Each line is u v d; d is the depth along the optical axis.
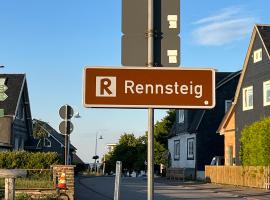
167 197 23.30
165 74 5.07
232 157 38.59
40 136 64.50
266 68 33.31
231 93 45.56
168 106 5.05
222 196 24.22
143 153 79.19
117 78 5.05
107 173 83.12
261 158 29.23
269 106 32.72
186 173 45.34
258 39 34.56
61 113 17.16
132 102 5.04
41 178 20.12
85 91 5.03
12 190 11.72
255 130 30.22
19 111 48.06
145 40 5.12
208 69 5.09
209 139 45.12
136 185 33.00
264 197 23.61
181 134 49.16
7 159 27.56
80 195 24.03
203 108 5.06
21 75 48.88
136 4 5.14
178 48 5.12
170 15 5.14
